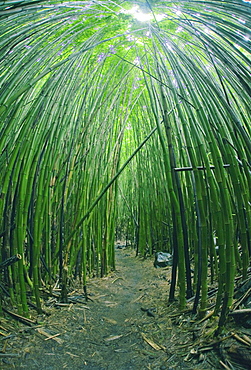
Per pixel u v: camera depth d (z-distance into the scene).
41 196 1.60
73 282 2.17
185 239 1.59
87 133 2.12
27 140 1.50
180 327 1.41
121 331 1.50
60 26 1.72
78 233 2.11
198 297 1.47
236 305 1.28
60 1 1.49
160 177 3.01
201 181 1.43
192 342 1.26
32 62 1.50
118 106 2.50
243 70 1.30
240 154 1.37
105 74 2.31
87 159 2.15
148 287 2.17
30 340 1.35
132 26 2.15
